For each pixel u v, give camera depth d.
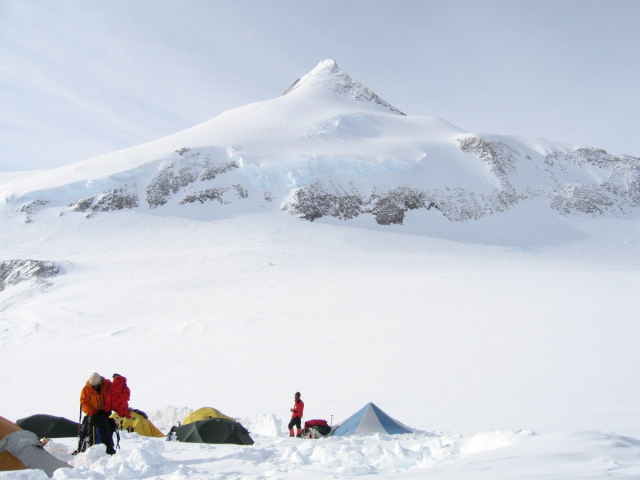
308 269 63.06
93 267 65.94
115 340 35.78
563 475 5.12
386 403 18.19
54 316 44.09
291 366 26.34
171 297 49.47
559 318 34.78
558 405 16.38
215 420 11.47
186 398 20.41
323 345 31.05
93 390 8.28
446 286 50.81
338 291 49.31
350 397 19.61
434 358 26.33
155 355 30.77
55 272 63.81
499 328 32.78
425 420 15.20
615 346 26.41
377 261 71.44
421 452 8.12
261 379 23.81
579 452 6.06
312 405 18.56
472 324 34.47
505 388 19.58
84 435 8.20
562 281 53.97
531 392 18.59
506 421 14.40
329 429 13.19
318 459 8.03
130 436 11.62
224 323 38.50
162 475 6.52
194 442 11.27
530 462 5.78
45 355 32.56
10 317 45.31
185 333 36.34
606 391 18.12
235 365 27.27
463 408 16.72
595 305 39.09
